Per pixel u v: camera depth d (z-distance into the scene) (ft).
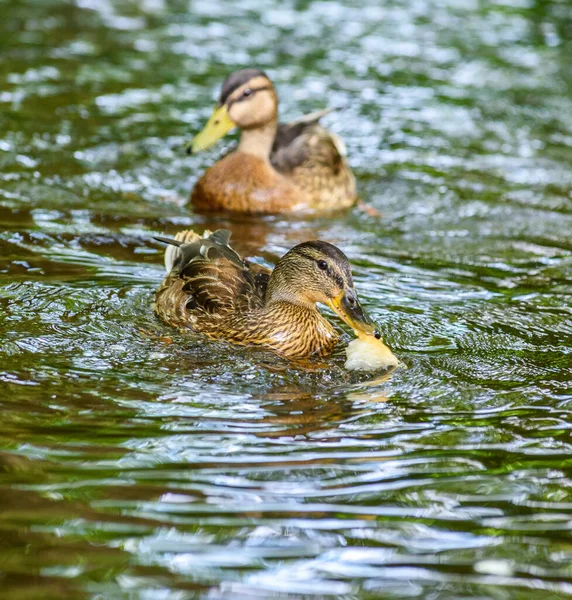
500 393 46.85
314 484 38.65
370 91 99.40
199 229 71.00
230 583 32.89
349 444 41.78
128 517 36.06
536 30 117.60
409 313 56.13
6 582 32.42
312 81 100.78
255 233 70.90
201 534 35.29
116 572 33.19
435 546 35.17
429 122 93.35
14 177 76.38
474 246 68.80
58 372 47.01
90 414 43.27
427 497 38.04
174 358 49.55
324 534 35.58
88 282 58.39
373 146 88.33
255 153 77.10
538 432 43.21
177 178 80.28
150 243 66.44
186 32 112.37
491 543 35.37
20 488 37.50
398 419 44.16
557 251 68.03
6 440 40.75
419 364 49.73
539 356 51.11
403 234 71.20
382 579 33.37
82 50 104.83
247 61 104.68
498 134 91.30
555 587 33.12
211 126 78.64
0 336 50.26
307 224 73.61
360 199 79.10
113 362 48.49
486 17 120.98
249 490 38.04
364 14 120.67
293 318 51.57
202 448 40.91
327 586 32.94
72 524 35.53
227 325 52.37
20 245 63.77
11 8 116.06
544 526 36.40
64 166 79.56
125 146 84.48
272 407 44.86
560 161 85.92
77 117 88.89
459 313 56.44
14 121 86.84
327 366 49.90
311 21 117.60
